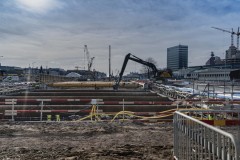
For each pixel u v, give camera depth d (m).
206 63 160.12
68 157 8.71
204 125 5.16
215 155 4.80
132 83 46.81
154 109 21.73
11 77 66.81
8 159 8.45
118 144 10.31
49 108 21.02
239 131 8.66
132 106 21.73
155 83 47.25
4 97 24.88
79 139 11.10
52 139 11.08
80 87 45.78
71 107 21.08
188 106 19.50
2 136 11.49
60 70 182.88
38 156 8.78
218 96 26.02
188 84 49.75
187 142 6.47
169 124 14.30
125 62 44.16
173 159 7.87
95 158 8.61
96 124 13.94
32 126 13.35
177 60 176.12
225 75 68.06
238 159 3.89
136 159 8.49
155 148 9.76
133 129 12.93
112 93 33.06
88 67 133.62
